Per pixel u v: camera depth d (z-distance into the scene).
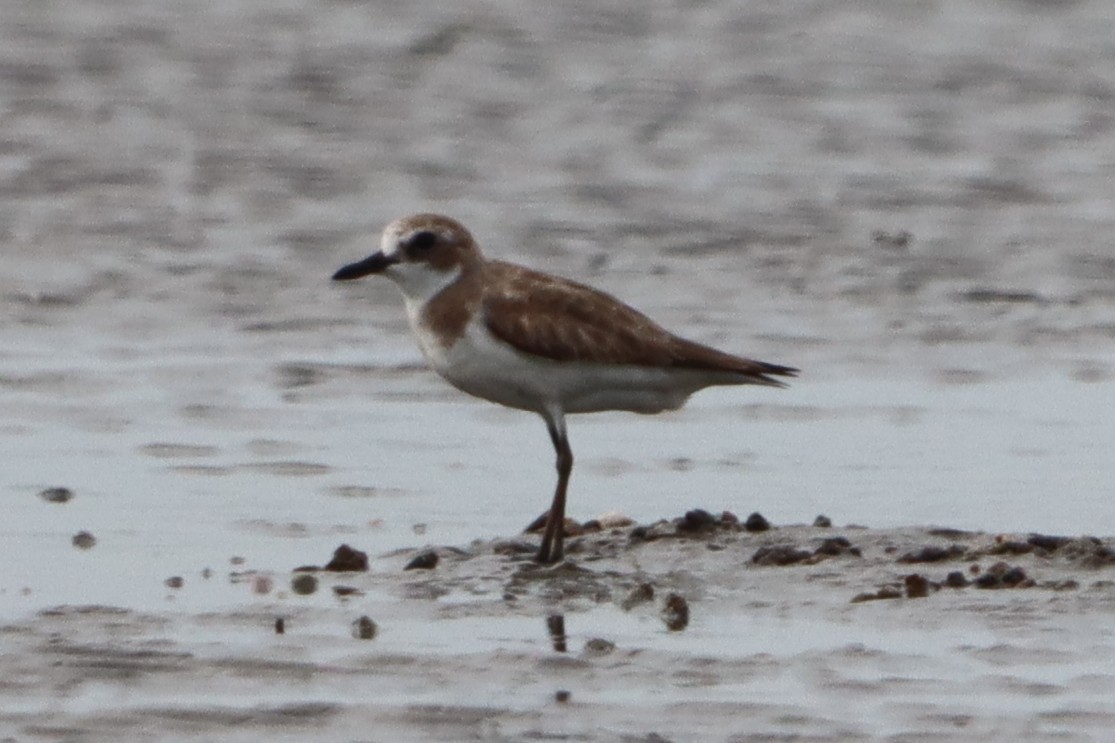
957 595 10.94
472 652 10.14
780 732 8.96
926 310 19.56
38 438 15.14
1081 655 9.91
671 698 9.42
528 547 12.30
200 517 13.28
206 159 26.41
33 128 27.88
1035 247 22.33
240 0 37.69
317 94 30.83
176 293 19.77
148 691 9.55
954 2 38.56
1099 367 17.69
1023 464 14.85
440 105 30.30
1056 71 33.09
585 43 34.78
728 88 31.75
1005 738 8.87
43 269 20.53
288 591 11.39
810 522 13.33
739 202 24.58
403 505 13.73
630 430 15.80
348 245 22.12
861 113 30.14
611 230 23.03
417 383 17.00
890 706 9.27
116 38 34.09
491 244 22.33
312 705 9.37
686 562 11.88
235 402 16.25
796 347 18.25
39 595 11.32
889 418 16.12
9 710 9.27
